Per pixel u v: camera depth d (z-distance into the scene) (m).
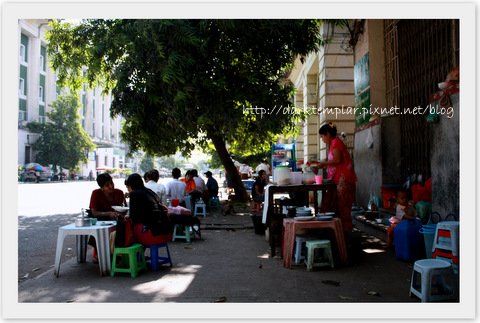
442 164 6.05
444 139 5.99
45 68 49.47
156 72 10.84
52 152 45.09
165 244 5.84
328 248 5.59
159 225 5.64
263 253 6.71
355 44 11.95
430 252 5.45
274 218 6.54
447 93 5.92
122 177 70.44
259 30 10.84
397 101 9.85
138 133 13.60
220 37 10.84
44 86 49.25
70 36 13.32
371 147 10.08
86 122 65.50
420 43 8.68
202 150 17.23
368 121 10.73
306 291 4.58
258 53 11.84
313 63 16.28
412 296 4.35
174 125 12.08
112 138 79.75
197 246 7.35
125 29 11.17
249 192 18.42
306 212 6.23
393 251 6.65
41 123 45.28
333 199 6.31
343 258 5.67
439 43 7.89
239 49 11.16
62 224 10.74
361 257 6.25
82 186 32.16
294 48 11.87
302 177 6.61
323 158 14.24
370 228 8.35
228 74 11.52
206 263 6.01
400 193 7.17
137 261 5.61
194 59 10.70
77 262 6.23
